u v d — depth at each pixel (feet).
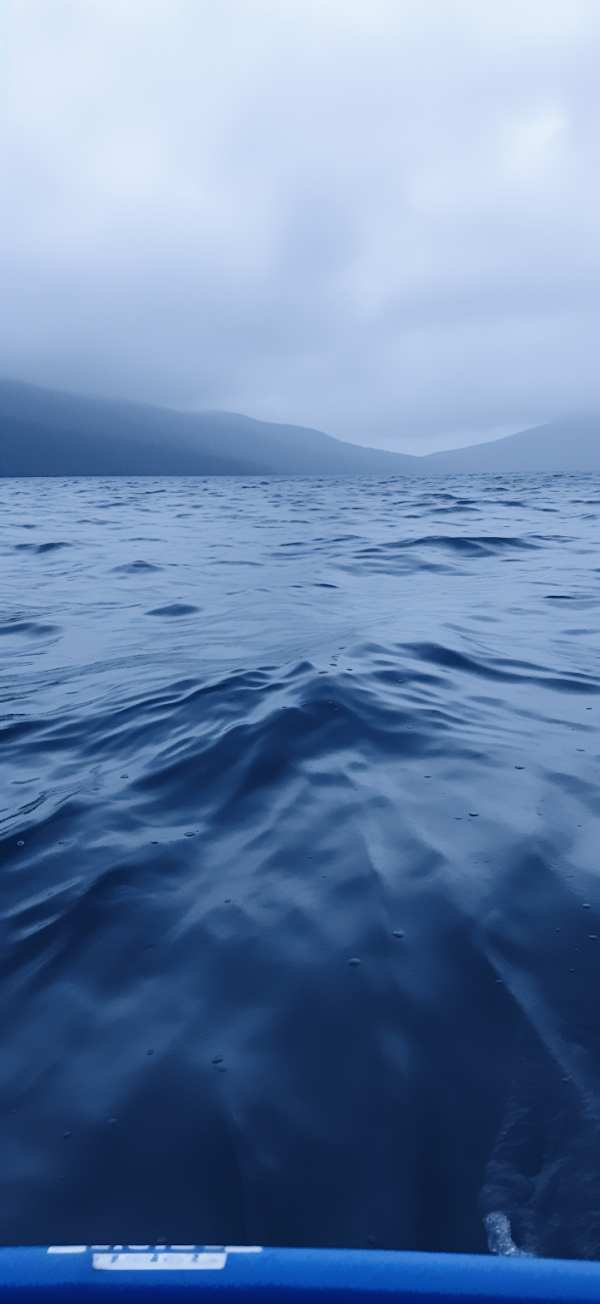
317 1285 3.75
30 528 60.90
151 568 37.29
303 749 13.08
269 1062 6.40
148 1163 5.47
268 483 191.42
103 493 131.34
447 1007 6.94
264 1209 5.09
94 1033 6.82
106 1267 3.91
